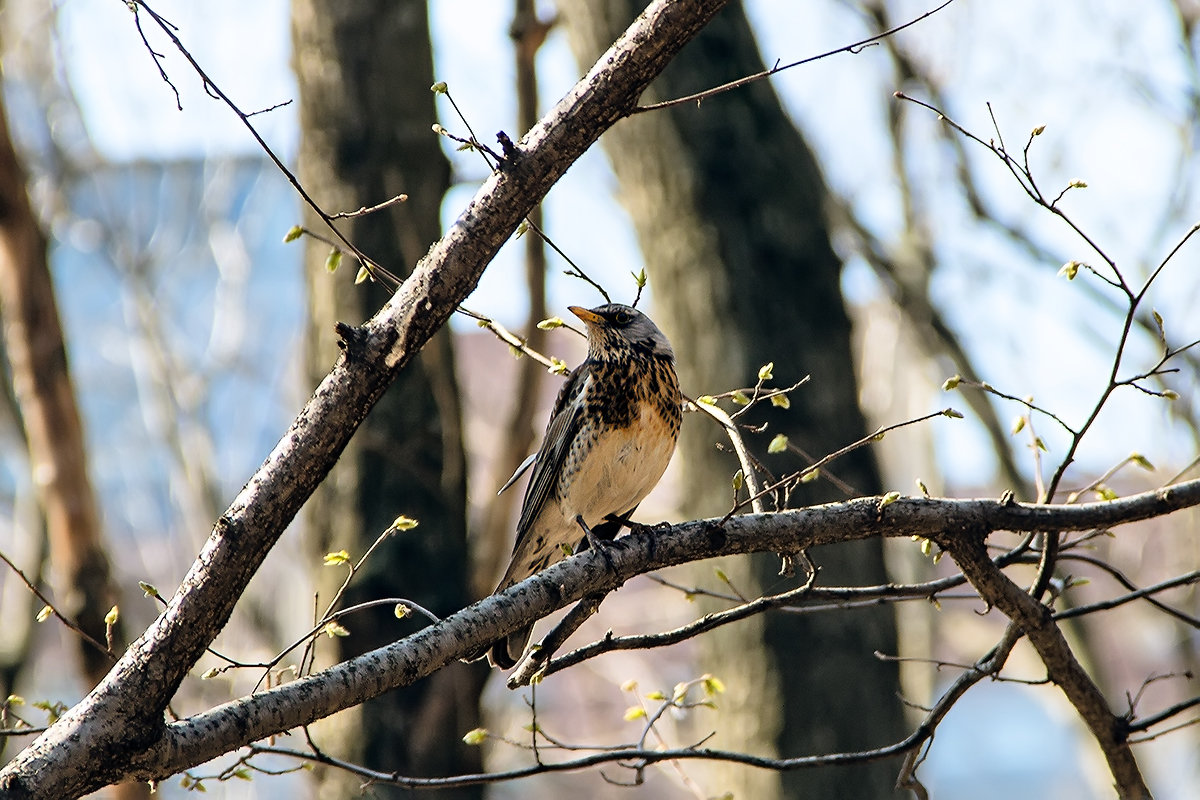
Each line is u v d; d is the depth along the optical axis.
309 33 13.14
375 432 12.66
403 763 12.13
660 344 9.24
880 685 12.33
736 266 12.66
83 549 12.81
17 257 12.88
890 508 6.70
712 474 12.47
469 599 12.95
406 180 12.96
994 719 33.50
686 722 15.94
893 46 17.44
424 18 13.41
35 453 12.94
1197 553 17.50
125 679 5.28
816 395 12.39
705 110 12.92
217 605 5.40
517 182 5.68
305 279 13.20
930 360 17.84
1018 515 6.77
